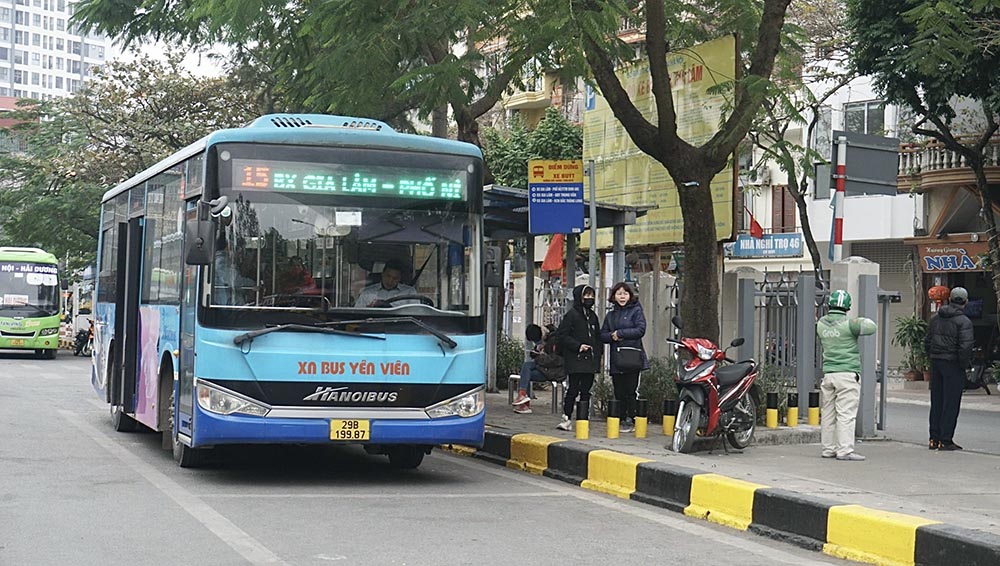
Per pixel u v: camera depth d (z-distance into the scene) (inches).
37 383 1098.1
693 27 681.0
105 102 1813.5
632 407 610.9
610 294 607.2
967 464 508.4
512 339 949.8
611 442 550.0
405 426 457.7
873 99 1368.1
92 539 344.8
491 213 714.2
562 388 789.2
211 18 669.9
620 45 705.6
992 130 1074.7
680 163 579.2
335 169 462.9
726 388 524.1
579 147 1551.4
